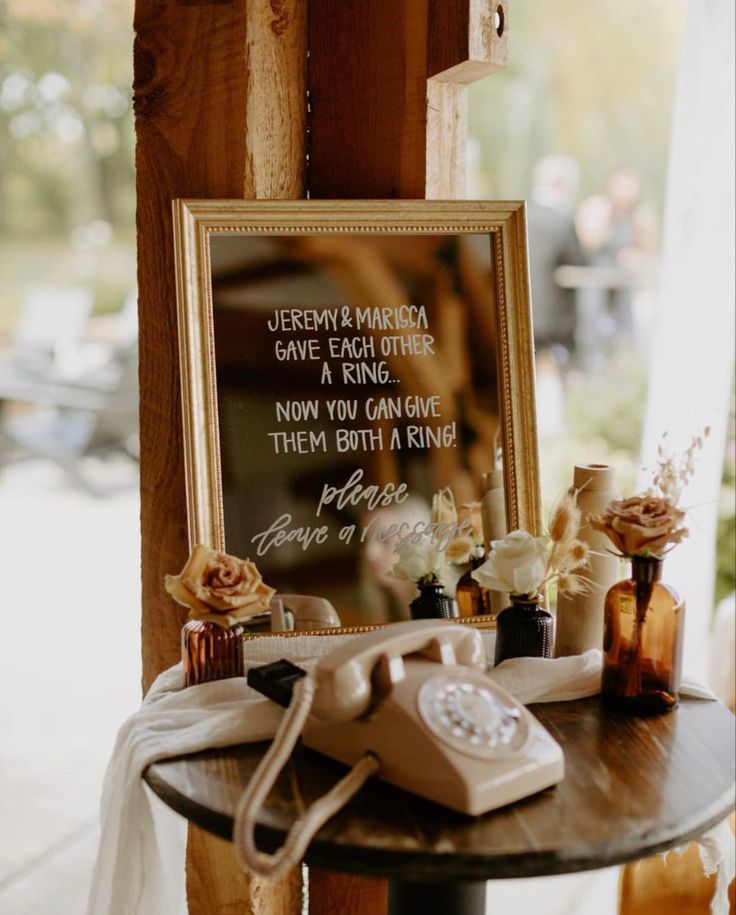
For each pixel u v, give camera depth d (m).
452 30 1.49
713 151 2.03
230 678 1.33
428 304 1.55
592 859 0.98
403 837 1.00
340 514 1.52
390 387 1.54
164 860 1.48
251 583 1.29
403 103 1.59
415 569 1.44
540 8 9.49
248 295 1.47
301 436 1.50
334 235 1.50
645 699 1.28
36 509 5.76
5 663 3.77
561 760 1.10
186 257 1.43
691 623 2.24
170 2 1.48
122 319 8.82
